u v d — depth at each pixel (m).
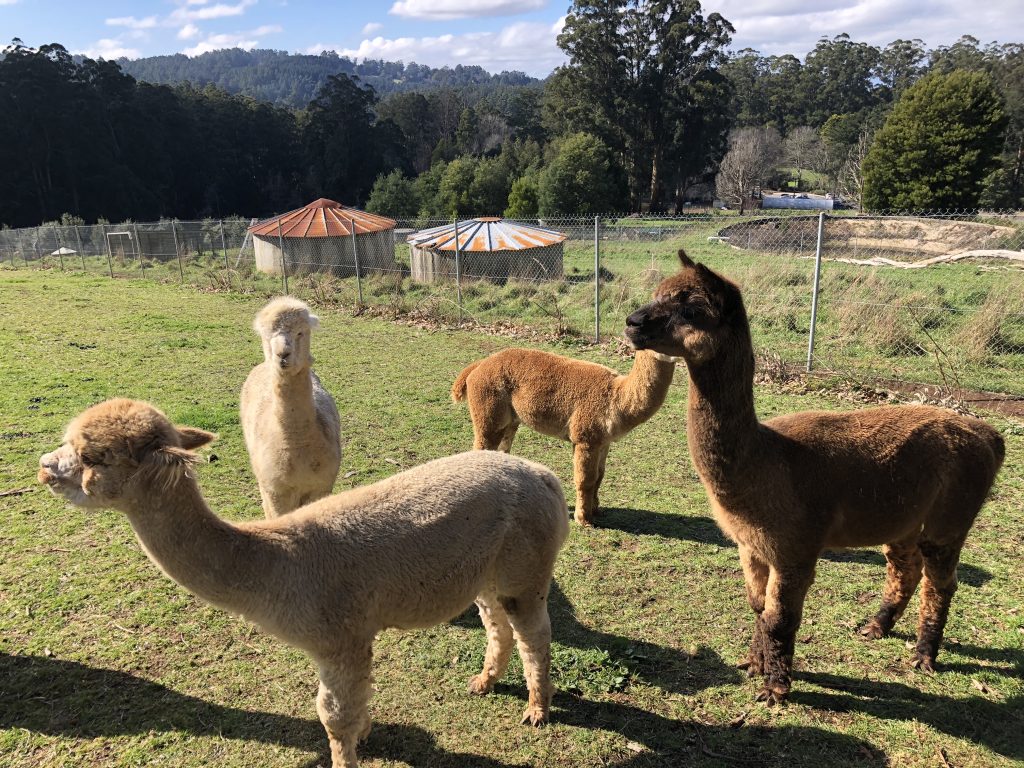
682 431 7.75
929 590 3.91
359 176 74.19
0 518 5.59
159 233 28.94
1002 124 35.56
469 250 19.27
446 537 3.12
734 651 4.14
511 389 5.92
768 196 58.47
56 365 10.41
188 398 8.88
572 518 5.86
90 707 3.67
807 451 3.54
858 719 3.60
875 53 95.00
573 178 48.38
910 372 9.31
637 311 3.38
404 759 3.38
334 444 4.82
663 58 56.41
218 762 3.34
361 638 2.97
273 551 2.88
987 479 3.71
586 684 3.88
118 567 4.94
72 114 53.38
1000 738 3.46
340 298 16.16
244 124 72.31
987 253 16.12
